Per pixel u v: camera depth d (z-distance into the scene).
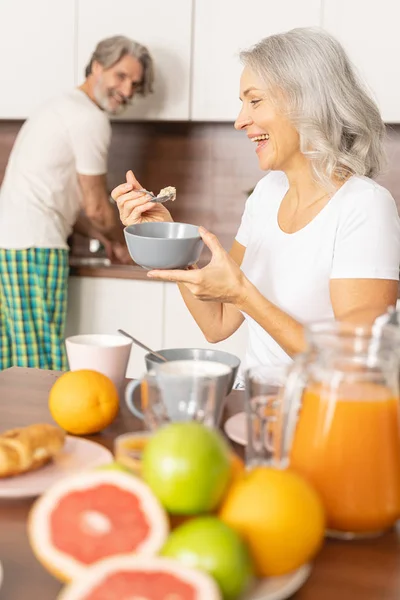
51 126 2.75
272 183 1.74
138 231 1.44
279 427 0.82
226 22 2.83
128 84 2.79
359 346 0.78
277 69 1.51
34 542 0.67
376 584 0.71
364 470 0.77
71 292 2.99
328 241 1.54
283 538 0.66
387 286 1.49
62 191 2.81
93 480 0.71
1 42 3.05
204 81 2.90
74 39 2.97
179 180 3.29
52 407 1.07
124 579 0.58
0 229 2.78
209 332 1.76
